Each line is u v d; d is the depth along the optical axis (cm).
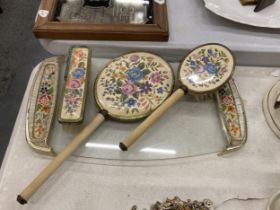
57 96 68
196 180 60
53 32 71
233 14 76
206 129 66
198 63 68
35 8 163
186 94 68
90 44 73
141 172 61
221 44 71
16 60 146
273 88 70
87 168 61
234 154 63
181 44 74
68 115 61
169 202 58
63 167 61
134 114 64
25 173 60
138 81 68
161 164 62
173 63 76
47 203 57
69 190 59
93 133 64
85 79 66
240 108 67
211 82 66
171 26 77
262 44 74
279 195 56
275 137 66
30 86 71
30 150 63
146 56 71
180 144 64
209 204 58
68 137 63
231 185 60
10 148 63
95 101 66
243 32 76
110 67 70
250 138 65
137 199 58
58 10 75
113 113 64
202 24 78
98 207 57
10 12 161
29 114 65
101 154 62
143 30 71
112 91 66
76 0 77
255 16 76
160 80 68
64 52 76
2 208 56
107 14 75
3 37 153
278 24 74
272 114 67
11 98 135
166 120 67
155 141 64
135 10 76
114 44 73
